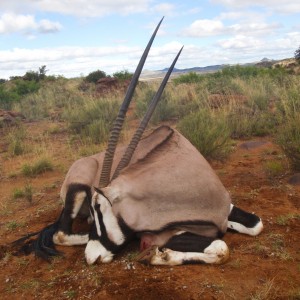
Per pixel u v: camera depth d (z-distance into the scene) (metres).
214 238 1.94
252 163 3.37
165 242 1.95
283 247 1.97
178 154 2.07
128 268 1.89
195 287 1.69
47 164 3.89
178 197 1.95
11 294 1.84
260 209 2.44
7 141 5.35
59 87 11.16
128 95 2.06
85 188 2.28
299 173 2.86
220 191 2.04
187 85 8.17
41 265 2.09
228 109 4.92
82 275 1.88
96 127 5.07
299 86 4.77
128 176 1.95
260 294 1.59
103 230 1.94
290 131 3.24
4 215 2.83
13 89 11.38
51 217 2.70
